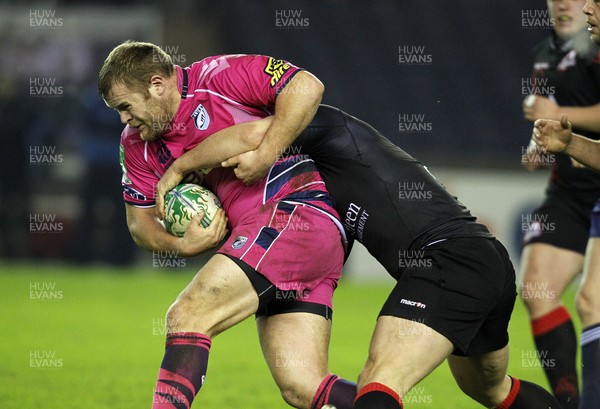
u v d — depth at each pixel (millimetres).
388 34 67938
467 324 14445
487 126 63594
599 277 16656
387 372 13844
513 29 68000
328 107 16750
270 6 67750
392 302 14602
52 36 63562
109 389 22234
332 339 31312
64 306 39031
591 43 21047
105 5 65188
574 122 19844
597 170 15852
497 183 50844
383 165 16016
